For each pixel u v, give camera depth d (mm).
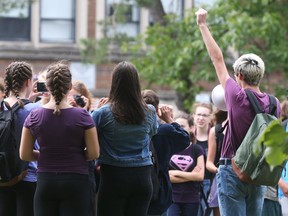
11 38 59344
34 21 59625
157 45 42438
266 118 15258
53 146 14836
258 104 15445
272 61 40688
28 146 15078
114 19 49094
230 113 15578
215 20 40469
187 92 42406
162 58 42094
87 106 18078
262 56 40625
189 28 41531
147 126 15609
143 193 15641
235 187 15820
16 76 16125
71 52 59656
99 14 60500
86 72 59906
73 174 14852
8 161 15672
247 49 39750
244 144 15297
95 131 14961
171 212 20500
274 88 42719
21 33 59594
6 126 15664
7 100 16109
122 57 59469
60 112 14828
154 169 16906
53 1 60125
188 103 42750
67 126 14789
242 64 15820
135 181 15484
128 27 59156
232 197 15836
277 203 18969
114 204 15531
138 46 44500
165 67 41938
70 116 14852
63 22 60188
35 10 59656
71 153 14859
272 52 40312
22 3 46156
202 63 41125
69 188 14836
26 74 16203
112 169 15430
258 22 39594
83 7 60250
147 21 59344
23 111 15898
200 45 39656
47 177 14859
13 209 16250
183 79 42438
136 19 59406
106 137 15438
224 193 15898
